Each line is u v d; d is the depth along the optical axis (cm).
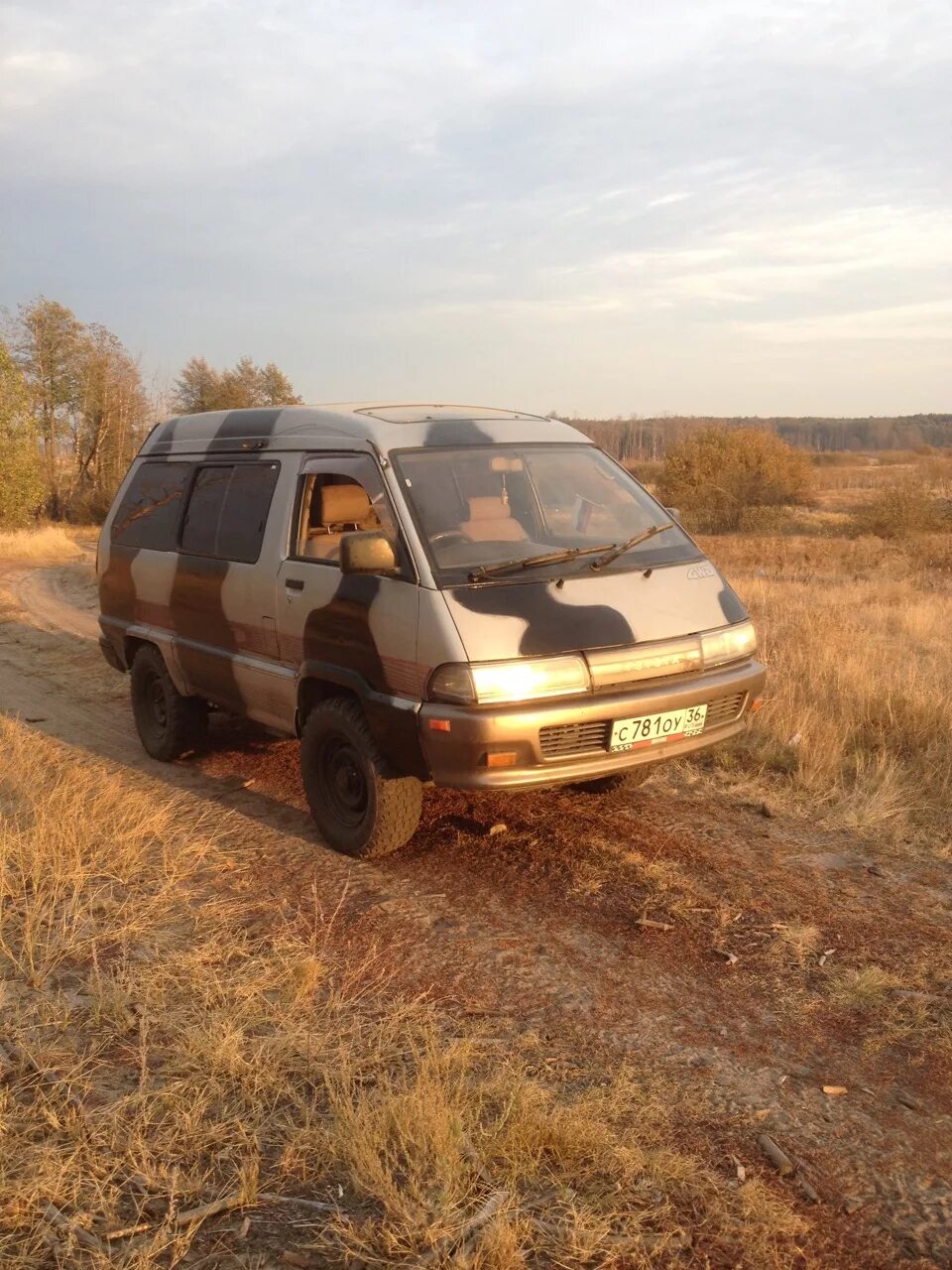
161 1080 315
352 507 535
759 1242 247
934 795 577
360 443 512
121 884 473
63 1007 355
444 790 599
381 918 436
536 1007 362
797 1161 280
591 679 441
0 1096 296
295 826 557
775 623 1024
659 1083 315
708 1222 254
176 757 693
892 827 530
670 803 576
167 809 571
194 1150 280
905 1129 294
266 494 571
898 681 725
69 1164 270
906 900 448
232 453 619
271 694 559
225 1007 354
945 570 2056
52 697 914
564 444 571
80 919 430
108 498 4950
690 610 489
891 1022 349
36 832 503
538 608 449
